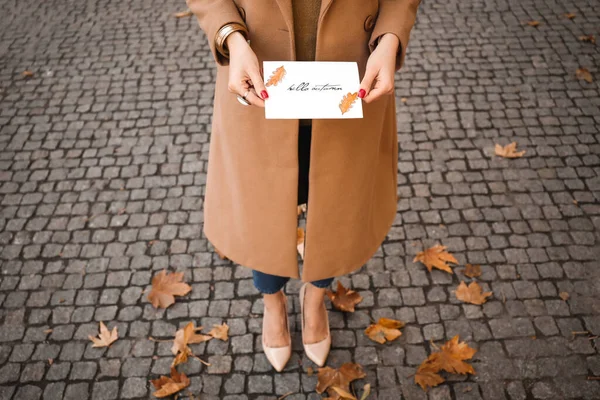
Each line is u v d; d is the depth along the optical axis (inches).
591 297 106.2
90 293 108.2
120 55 168.7
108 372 96.6
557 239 116.3
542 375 95.1
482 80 156.0
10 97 154.2
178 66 163.9
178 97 153.0
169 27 180.1
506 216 120.9
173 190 127.6
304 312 98.1
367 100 58.6
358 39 63.4
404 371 96.1
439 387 93.7
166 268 112.2
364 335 101.1
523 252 114.0
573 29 174.6
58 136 142.0
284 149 67.6
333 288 108.5
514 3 186.1
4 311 105.4
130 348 99.7
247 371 96.4
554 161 132.8
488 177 129.3
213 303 106.3
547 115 145.0
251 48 65.6
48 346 100.1
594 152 134.8
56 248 116.1
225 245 83.7
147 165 133.6
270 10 60.7
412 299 106.4
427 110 146.9
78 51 170.6
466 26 176.7
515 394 92.7
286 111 57.0
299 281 110.1
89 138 141.3
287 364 97.1
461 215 121.2
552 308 104.6
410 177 129.5
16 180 130.6
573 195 125.0
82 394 93.7
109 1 193.3
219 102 72.9
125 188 128.3
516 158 133.8
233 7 62.7
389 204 87.5
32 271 112.0
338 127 66.7
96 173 132.0
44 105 151.5
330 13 59.2
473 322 102.7
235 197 76.6
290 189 70.8
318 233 75.2
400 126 142.6
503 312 104.1
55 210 123.7
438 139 138.8
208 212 85.3
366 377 95.5
